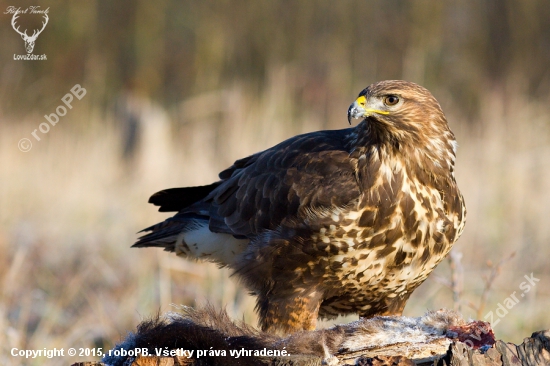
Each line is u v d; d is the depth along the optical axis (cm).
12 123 2081
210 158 1905
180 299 1063
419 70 2350
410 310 1025
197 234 854
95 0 2722
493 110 1830
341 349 566
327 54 2438
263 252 743
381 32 2498
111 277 1161
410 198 718
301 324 743
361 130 754
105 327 957
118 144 2012
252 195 789
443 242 741
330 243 716
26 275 1177
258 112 1920
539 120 1772
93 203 1565
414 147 724
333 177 734
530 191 1510
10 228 1409
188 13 2605
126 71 2570
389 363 522
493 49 2477
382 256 720
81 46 2556
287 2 2552
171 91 2558
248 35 2541
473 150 1777
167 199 909
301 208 734
